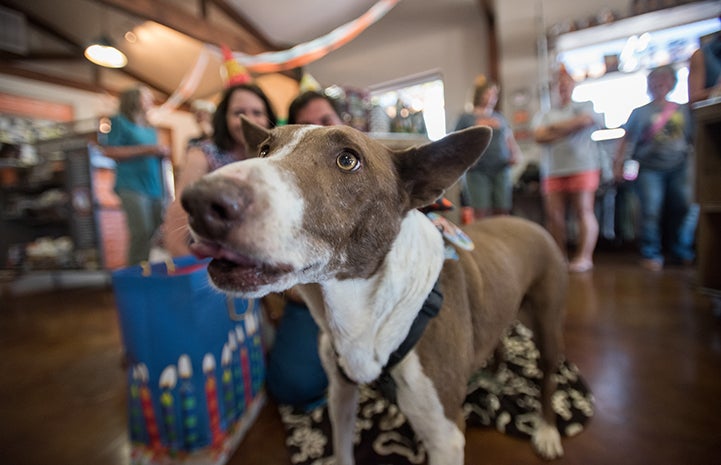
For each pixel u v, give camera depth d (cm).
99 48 545
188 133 941
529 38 523
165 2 511
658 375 175
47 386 195
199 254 64
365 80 702
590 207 382
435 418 96
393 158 98
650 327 227
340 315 91
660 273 349
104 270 437
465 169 99
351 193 82
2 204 502
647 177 373
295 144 83
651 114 362
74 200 435
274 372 167
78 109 761
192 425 126
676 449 129
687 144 360
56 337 269
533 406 156
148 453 131
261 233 63
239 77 233
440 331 97
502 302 122
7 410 173
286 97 788
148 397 128
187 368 124
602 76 514
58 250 464
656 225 377
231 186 60
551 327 142
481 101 371
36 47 729
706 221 243
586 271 377
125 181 317
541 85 524
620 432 139
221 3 610
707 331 217
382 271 90
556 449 130
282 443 143
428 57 643
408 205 98
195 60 754
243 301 154
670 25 466
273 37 719
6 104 661
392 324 92
